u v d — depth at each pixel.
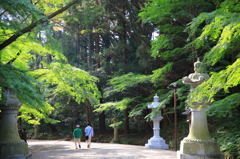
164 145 15.41
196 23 9.38
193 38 15.19
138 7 22.75
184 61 19.73
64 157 10.27
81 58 35.91
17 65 11.59
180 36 18.22
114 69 25.52
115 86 20.05
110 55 25.44
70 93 14.23
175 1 15.60
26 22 9.38
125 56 26.12
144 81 18.81
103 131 29.28
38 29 9.51
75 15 21.67
